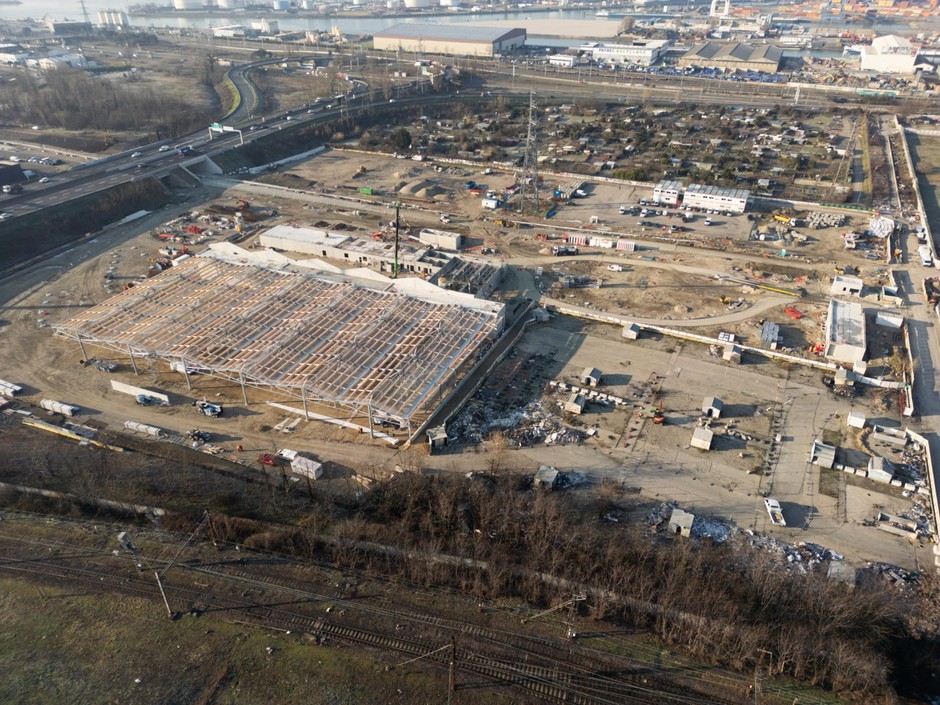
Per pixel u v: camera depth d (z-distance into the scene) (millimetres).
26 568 59312
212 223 141625
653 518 66062
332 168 182500
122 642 52625
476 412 82188
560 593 56375
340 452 75312
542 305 108625
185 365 83125
